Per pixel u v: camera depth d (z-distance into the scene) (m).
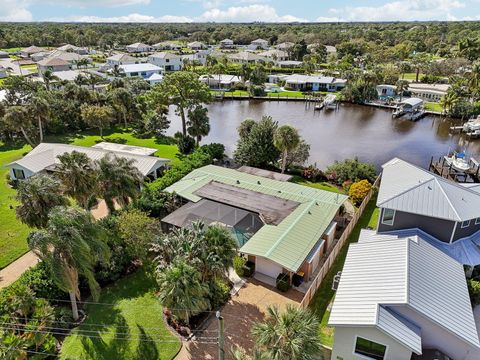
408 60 165.38
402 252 22.80
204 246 23.73
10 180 47.00
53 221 21.59
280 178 42.53
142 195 36.03
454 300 20.09
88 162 30.22
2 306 21.69
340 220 36.12
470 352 18.28
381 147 67.44
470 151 65.75
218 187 38.12
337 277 27.70
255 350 18.08
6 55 167.50
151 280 28.20
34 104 58.84
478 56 135.25
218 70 127.69
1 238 33.81
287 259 26.91
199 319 24.42
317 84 119.31
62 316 23.91
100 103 75.25
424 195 29.00
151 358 21.48
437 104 102.75
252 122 55.19
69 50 177.62
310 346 17.19
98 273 27.12
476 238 28.73
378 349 18.47
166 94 62.50
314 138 72.00
